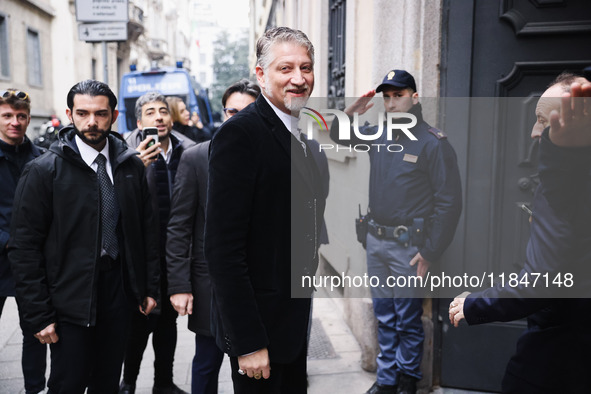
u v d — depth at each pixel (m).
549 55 2.87
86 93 2.21
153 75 11.48
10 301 4.92
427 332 3.10
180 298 2.59
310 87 1.68
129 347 2.95
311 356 3.67
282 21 11.31
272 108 1.68
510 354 3.06
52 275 2.21
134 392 3.04
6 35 15.94
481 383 3.11
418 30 2.96
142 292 2.46
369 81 3.71
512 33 2.89
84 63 20.55
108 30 6.28
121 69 28.77
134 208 2.40
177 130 4.52
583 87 1.33
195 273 2.62
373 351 3.41
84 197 2.22
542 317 1.60
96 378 2.42
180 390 3.10
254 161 1.61
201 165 2.60
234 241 1.60
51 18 19.52
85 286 2.22
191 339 4.03
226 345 1.67
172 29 50.50
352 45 4.13
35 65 18.41
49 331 2.17
